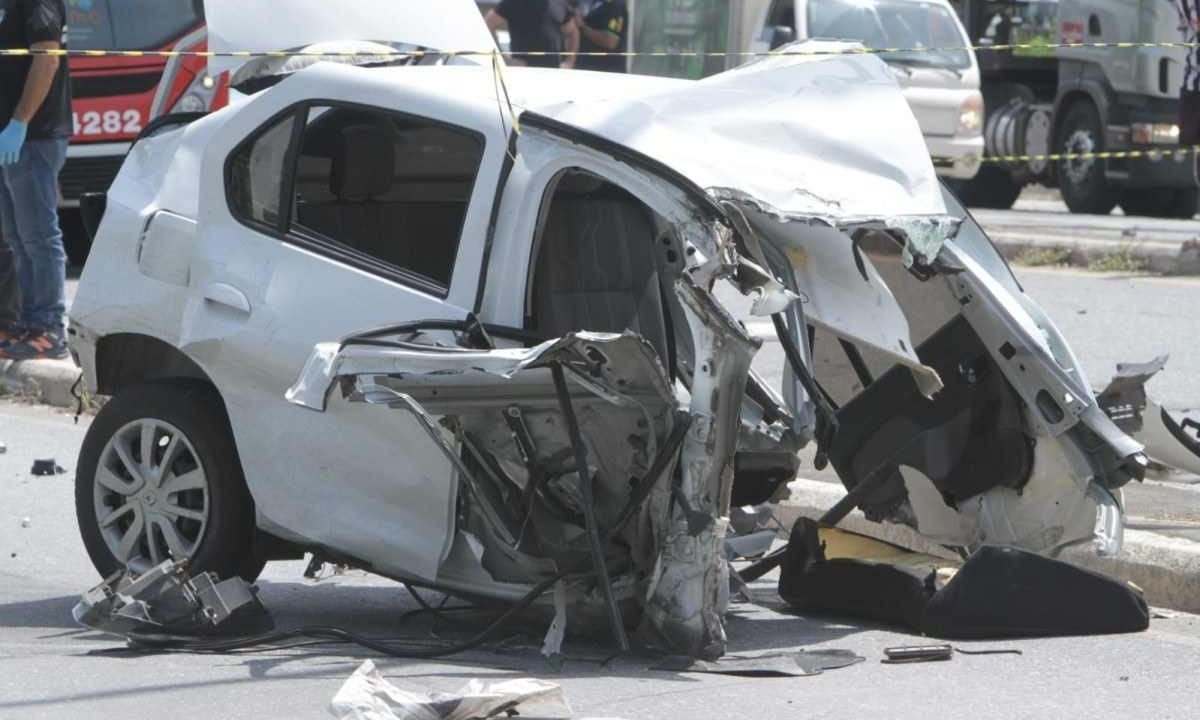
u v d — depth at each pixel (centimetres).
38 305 2730
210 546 1484
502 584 1377
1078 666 1362
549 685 1183
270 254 1474
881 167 1438
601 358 1272
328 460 1420
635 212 1491
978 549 1518
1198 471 1692
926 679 1321
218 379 1469
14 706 1229
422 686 1275
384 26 1745
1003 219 4744
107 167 3691
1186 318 3053
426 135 1457
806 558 1566
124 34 3656
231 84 1730
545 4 4575
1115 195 5072
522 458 1334
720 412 1298
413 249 1457
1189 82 3372
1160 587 1603
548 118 1380
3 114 2583
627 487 1334
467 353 1282
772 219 1399
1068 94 5084
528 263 1380
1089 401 1527
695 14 5147
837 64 1481
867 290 1425
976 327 1557
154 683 1288
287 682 1291
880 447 1634
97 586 1411
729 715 1209
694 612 1326
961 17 5384
